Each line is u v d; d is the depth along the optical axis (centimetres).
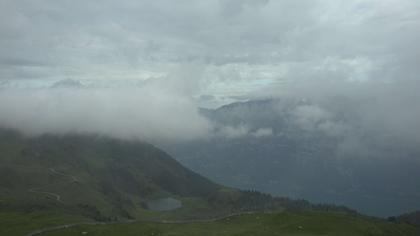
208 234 14662
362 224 17625
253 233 15050
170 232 15125
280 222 17225
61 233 15938
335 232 15888
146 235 14788
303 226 16525
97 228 16138
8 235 17388
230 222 17562
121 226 16462
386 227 18700
